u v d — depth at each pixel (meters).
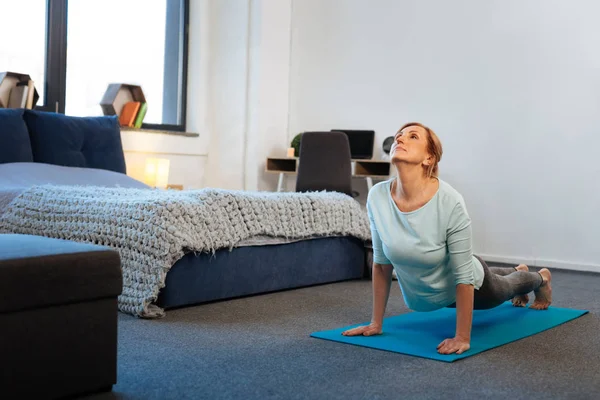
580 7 5.47
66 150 5.01
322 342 2.64
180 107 6.79
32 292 1.79
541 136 5.66
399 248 2.50
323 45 6.79
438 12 6.16
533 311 3.46
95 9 6.03
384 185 2.59
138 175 6.23
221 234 3.40
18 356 1.78
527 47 5.72
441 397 1.98
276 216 3.79
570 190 5.54
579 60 5.48
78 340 1.92
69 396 1.92
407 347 2.55
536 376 2.24
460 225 2.45
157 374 2.16
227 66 6.75
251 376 2.15
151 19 6.50
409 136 2.45
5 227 3.74
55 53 5.71
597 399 2.01
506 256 5.82
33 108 5.27
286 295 3.75
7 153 4.68
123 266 3.19
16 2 5.47
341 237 4.34
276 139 6.82
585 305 3.81
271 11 6.68
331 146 5.05
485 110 5.93
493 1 5.88
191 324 2.94
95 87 6.06
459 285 2.51
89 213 3.38
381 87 6.49
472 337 2.79
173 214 3.15
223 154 6.79
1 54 5.40
